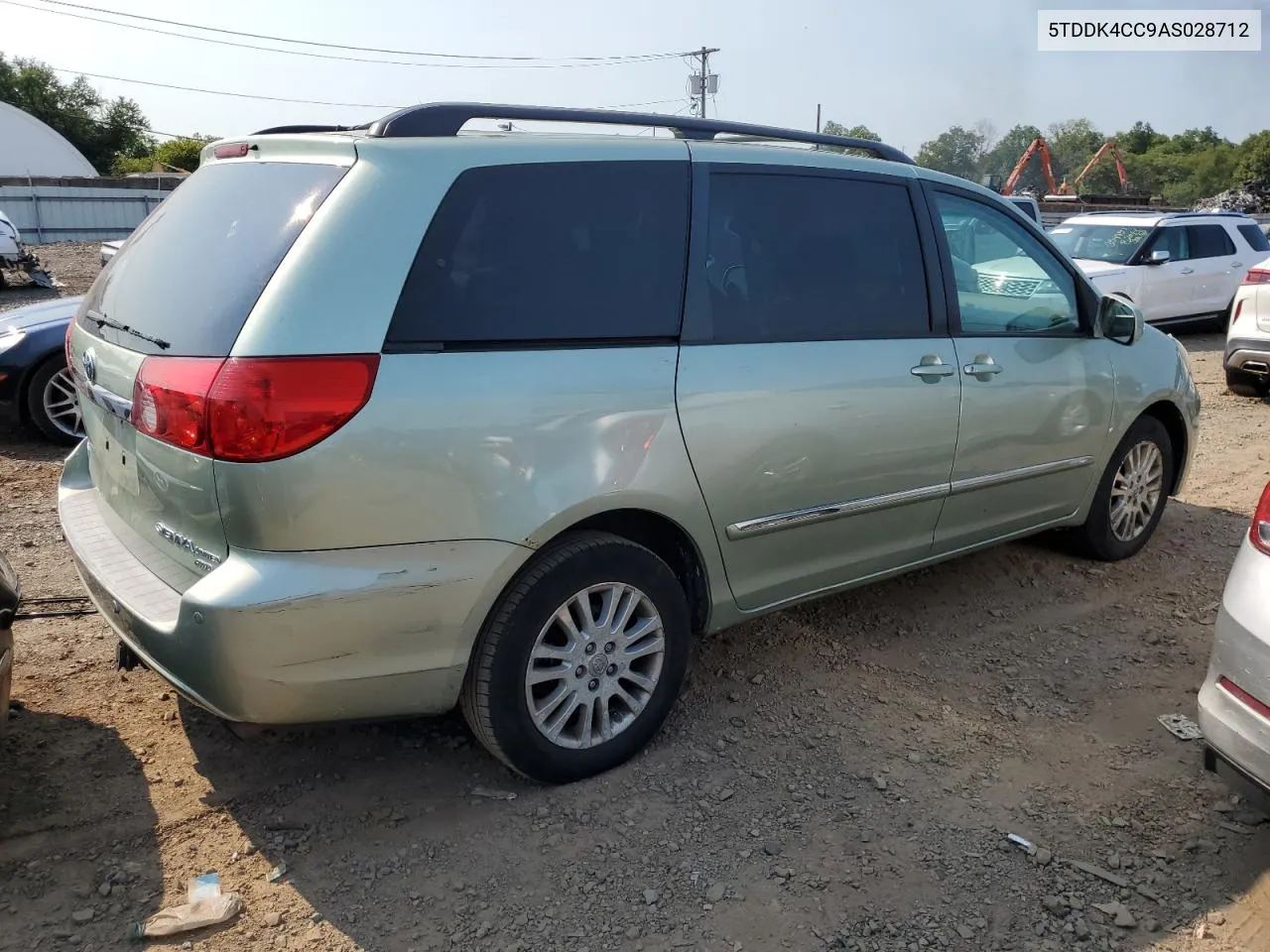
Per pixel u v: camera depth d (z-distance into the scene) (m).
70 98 74.75
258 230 2.85
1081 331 4.67
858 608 4.60
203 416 2.58
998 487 4.32
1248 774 2.69
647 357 3.13
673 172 3.32
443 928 2.61
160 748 3.36
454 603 2.81
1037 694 3.88
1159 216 13.80
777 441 3.43
